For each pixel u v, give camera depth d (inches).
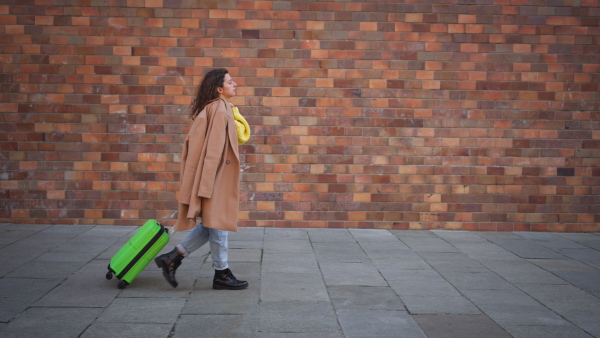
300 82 283.3
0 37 277.3
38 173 279.7
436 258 224.5
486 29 285.9
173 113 281.3
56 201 280.2
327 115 284.2
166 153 282.0
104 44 279.0
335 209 286.4
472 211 289.0
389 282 185.6
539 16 287.0
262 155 284.0
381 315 150.6
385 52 284.2
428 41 285.0
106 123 280.4
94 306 154.3
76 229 269.6
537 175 289.6
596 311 157.6
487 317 150.6
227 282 173.2
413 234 276.4
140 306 155.3
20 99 278.4
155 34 279.6
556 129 289.3
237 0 280.4
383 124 285.4
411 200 287.3
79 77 279.1
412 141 286.5
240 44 281.4
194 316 147.2
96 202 281.0
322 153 285.0
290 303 160.1
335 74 283.6
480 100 287.1
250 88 282.5
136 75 280.1
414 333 136.7
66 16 277.4
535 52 287.6
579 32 288.2
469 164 288.0
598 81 289.0
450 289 178.5
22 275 185.2
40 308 151.3
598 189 289.7
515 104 288.2
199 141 167.8
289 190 285.0
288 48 282.4
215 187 166.4
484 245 253.0
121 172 281.3
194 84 281.1
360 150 285.6
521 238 271.7
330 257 222.5
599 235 283.4
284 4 281.4
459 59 285.9
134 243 171.8
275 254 226.2
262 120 283.4
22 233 257.6
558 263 219.5
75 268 196.2
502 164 288.8
